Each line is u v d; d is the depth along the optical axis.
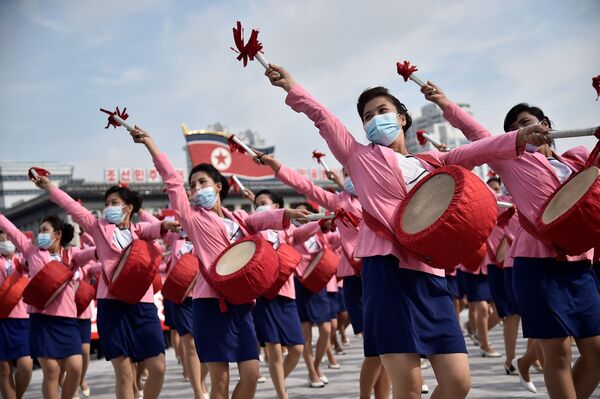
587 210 3.47
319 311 7.26
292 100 3.58
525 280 3.99
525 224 4.02
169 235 7.49
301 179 5.07
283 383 5.95
